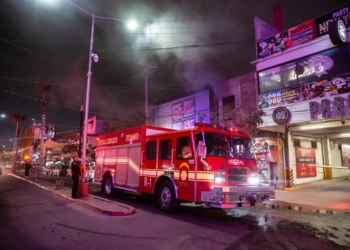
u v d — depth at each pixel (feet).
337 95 45.32
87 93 41.27
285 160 59.52
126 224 24.07
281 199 41.93
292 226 24.06
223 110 66.08
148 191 32.32
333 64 46.44
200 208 32.94
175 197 28.14
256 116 51.72
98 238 19.83
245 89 65.82
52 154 158.61
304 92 49.73
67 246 17.89
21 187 55.16
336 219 27.43
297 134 64.95
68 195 40.45
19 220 25.29
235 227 23.49
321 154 74.54
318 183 65.46
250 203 25.05
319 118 46.96
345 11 45.85
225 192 23.24
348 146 88.99
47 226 23.09
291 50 52.60
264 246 18.24
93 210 30.19
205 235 20.84
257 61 58.18
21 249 17.20
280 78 54.24
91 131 132.98
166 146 30.58
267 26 62.13
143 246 18.08
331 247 18.08
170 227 23.24
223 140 27.22
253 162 28.53
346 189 54.34
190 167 26.66
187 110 81.61
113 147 42.01
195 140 26.61
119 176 39.27
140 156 34.65
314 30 49.80
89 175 77.51
